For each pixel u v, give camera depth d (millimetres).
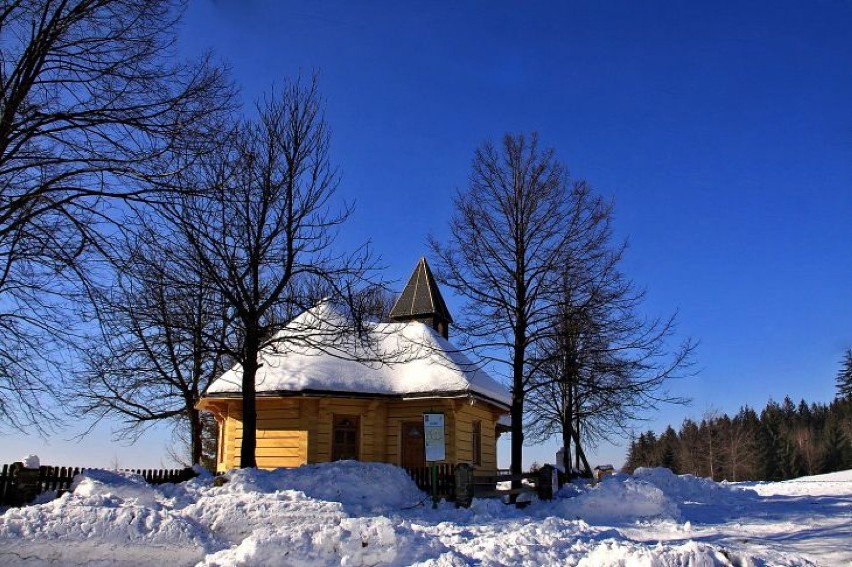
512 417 21016
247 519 11195
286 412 21688
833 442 87938
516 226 21688
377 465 17438
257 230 18781
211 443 38031
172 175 14586
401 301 28516
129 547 9039
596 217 21594
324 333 18797
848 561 10305
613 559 8586
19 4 13938
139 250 15867
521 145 22031
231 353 18312
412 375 22578
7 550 8438
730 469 79312
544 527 12227
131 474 14508
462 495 16531
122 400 25938
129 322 17922
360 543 8938
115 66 14609
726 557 8781
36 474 13609
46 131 13969
